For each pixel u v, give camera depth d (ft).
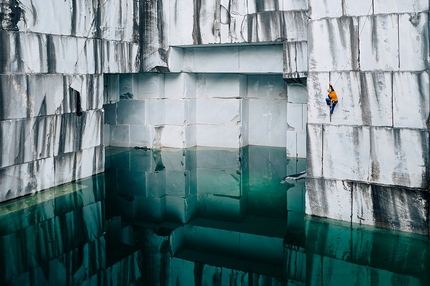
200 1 54.60
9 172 38.93
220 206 42.78
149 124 64.13
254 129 67.56
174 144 65.05
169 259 31.22
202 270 29.27
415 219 31.81
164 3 56.29
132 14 53.67
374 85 32.24
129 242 34.37
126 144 66.23
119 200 43.70
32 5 38.99
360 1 32.22
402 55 30.99
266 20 51.19
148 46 57.26
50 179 43.88
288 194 45.60
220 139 65.82
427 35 29.99
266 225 37.70
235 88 63.93
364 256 30.25
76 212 39.37
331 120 34.37
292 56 51.03
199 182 49.90
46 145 42.57
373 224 33.65
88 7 45.85
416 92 30.73
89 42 46.55
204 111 66.33
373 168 33.09
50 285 26.22
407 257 29.48
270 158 59.41
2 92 36.94
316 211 36.37
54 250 31.94
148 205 42.83
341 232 33.50
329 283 26.78
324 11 33.71
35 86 40.19
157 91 62.95
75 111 45.65
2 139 37.58
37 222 36.27
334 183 34.99
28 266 29.09
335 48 33.55
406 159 31.63
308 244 32.83
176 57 59.36
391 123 31.91
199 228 37.32
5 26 36.68
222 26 53.83
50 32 41.27
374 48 32.01
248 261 30.78
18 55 38.14
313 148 35.53
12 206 38.68
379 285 26.20
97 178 49.08
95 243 33.73
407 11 30.55
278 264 30.12
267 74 65.36
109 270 29.04
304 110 57.00
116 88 58.54
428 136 30.55
